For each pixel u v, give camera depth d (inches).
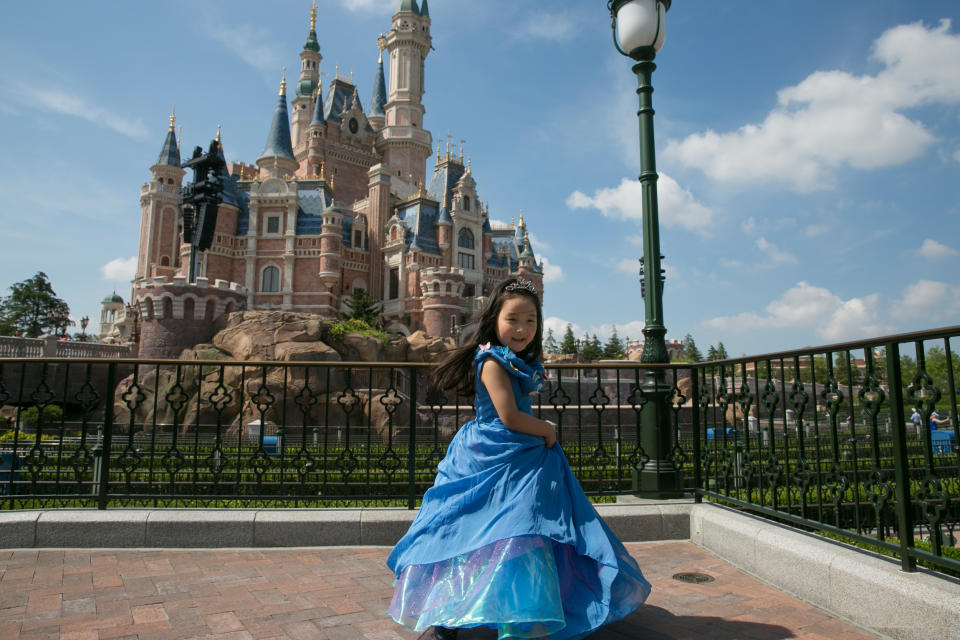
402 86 3486.7
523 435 113.3
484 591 97.9
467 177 2869.1
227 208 2390.5
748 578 170.1
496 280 3147.1
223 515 208.4
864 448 233.1
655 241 273.6
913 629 119.0
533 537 102.7
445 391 130.3
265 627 131.8
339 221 2437.3
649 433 247.1
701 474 231.6
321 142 3139.8
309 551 199.9
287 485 221.8
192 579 168.2
